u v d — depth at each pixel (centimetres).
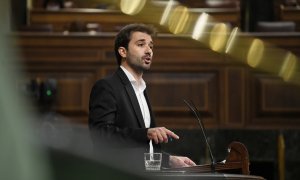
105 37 1541
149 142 724
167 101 1527
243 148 699
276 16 2142
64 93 1533
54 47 1546
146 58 805
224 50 1533
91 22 1998
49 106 1505
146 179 539
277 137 1505
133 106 781
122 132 714
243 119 1524
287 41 1540
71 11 2003
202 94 1529
